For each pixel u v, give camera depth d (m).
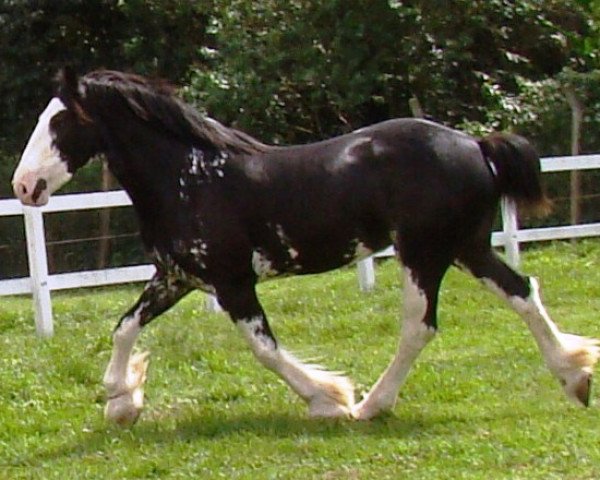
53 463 8.64
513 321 13.01
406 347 9.05
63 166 9.03
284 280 16.02
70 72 8.96
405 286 8.98
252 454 8.41
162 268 9.19
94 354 11.74
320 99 20.94
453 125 20.80
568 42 21.56
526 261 16.33
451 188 8.80
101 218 18.86
